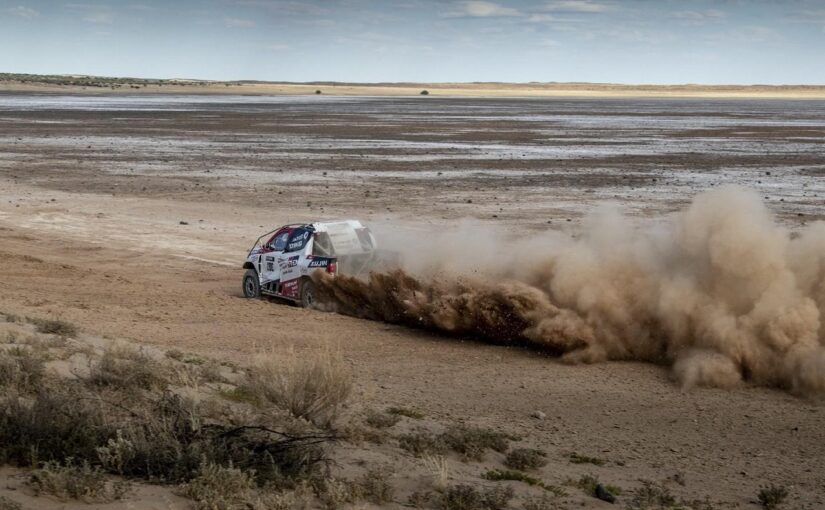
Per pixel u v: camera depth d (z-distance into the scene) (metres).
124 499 5.66
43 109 115.75
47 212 28.81
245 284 18.38
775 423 9.96
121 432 6.51
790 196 32.06
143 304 15.98
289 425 7.92
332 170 42.34
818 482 8.15
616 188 35.00
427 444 8.12
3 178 38.16
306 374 8.84
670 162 47.19
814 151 55.50
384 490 6.52
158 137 66.56
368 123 91.94
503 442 8.59
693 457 8.81
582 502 7.04
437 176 39.59
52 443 6.32
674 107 171.62
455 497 6.57
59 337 11.19
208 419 7.88
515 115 119.38
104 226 26.41
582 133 76.62
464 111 133.38
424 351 13.23
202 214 28.52
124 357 10.12
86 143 59.03
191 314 15.29
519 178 38.84
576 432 9.53
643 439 9.35
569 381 11.63
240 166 44.25
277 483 6.29
